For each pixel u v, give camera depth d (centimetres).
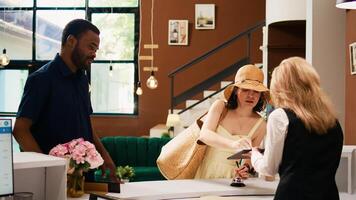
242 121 279
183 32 863
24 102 226
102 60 879
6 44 883
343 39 402
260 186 252
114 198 211
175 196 230
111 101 880
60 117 234
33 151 219
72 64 241
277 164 196
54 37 880
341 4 278
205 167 281
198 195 235
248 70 273
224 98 282
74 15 878
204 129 270
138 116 872
